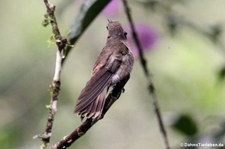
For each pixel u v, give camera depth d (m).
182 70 13.73
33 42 16.45
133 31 7.11
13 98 15.05
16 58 16.25
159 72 13.75
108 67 4.55
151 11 9.55
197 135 7.50
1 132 13.10
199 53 13.93
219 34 9.36
